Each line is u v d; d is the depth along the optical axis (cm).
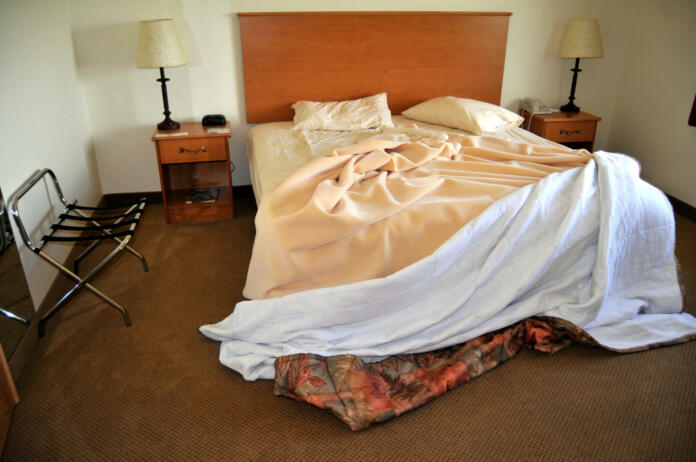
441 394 178
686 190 340
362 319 193
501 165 232
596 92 402
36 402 178
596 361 197
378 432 165
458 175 228
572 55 361
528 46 381
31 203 223
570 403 177
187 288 254
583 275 204
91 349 207
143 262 270
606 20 381
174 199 345
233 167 373
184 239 310
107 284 257
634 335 208
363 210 199
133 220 235
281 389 179
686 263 273
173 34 302
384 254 190
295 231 193
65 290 250
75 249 281
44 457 157
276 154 283
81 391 184
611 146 416
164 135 312
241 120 364
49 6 277
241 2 334
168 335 217
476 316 196
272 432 166
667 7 345
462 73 376
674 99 344
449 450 158
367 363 191
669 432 164
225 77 350
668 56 346
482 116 318
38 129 241
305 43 346
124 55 330
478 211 197
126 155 355
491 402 177
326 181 213
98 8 318
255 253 207
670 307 219
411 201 200
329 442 162
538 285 208
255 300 201
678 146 343
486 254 196
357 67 360
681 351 202
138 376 192
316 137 309
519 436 163
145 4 323
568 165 235
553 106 403
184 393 183
